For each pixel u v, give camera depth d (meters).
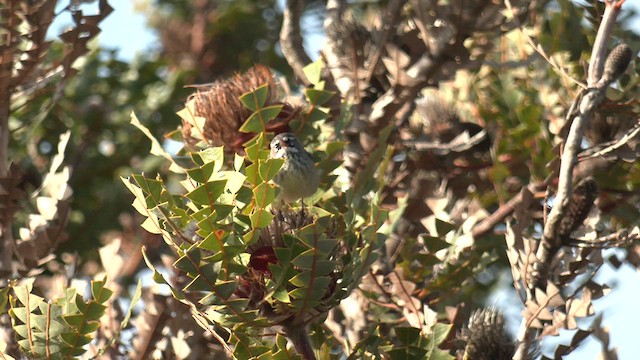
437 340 4.86
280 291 4.30
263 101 4.85
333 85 6.28
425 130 7.45
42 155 8.83
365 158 6.18
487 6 6.22
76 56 6.30
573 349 5.00
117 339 5.66
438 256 6.30
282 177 5.13
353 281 4.50
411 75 6.30
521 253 5.09
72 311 4.91
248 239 4.25
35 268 6.12
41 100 8.53
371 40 6.68
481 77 7.59
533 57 6.72
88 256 8.63
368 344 4.84
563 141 5.83
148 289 6.18
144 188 4.25
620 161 6.67
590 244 4.99
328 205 4.73
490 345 5.14
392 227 5.38
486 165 7.25
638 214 6.70
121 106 9.38
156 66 9.72
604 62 4.93
